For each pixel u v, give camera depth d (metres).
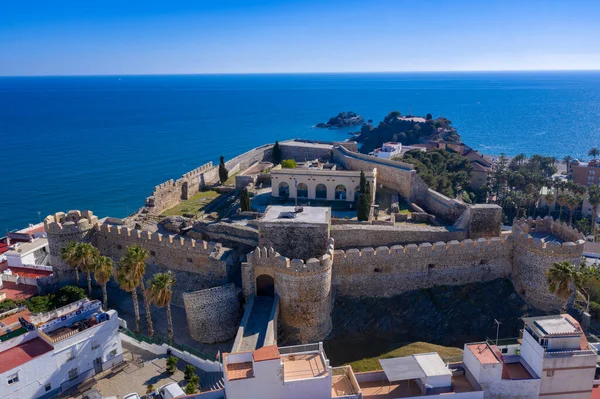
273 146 136.00
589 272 58.09
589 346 38.75
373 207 84.12
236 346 50.53
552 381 38.06
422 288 65.38
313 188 92.88
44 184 172.88
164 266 70.06
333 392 38.88
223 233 74.75
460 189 134.88
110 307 66.00
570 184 127.69
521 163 174.00
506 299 64.62
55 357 47.00
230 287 60.53
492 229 70.50
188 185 105.75
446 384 38.38
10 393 43.91
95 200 155.75
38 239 93.12
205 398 39.94
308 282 56.94
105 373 50.81
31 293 70.31
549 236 68.00
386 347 59.31
